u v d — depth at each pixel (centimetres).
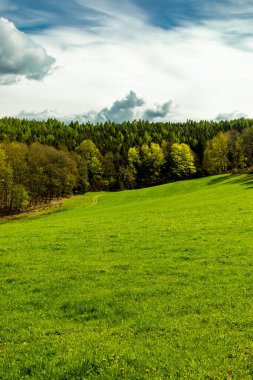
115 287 1919
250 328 1394
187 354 1226
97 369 1162
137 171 17612
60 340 1365
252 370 1124
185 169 16100
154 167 17275
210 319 1484
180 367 1152
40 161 11188
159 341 1323
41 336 1401
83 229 3888
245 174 11712
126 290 1850
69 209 9556
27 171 10594
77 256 2634
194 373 1119
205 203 5891
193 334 1364
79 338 1370
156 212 5344
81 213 7819
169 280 1992
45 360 1223
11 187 9538
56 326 1487
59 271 2253
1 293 1895
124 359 1204
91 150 17712
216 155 14825
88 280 2053
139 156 17888
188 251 2642
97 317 1566
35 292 1902
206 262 2330
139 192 11431
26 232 3934
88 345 1309
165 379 1102
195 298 1719
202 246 2755
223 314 1525
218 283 1920
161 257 2508
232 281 1938
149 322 1480
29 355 1262
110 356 1225
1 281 2098
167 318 1513
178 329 1411
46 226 4494
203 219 4128
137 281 1995
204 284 1912
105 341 1338
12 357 1260
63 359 1223
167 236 3225
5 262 2500
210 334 1358
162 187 11681
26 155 11244
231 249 2622
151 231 3512
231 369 1131
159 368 1155
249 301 1645
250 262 2270
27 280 2089
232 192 7338
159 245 2877
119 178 16550
